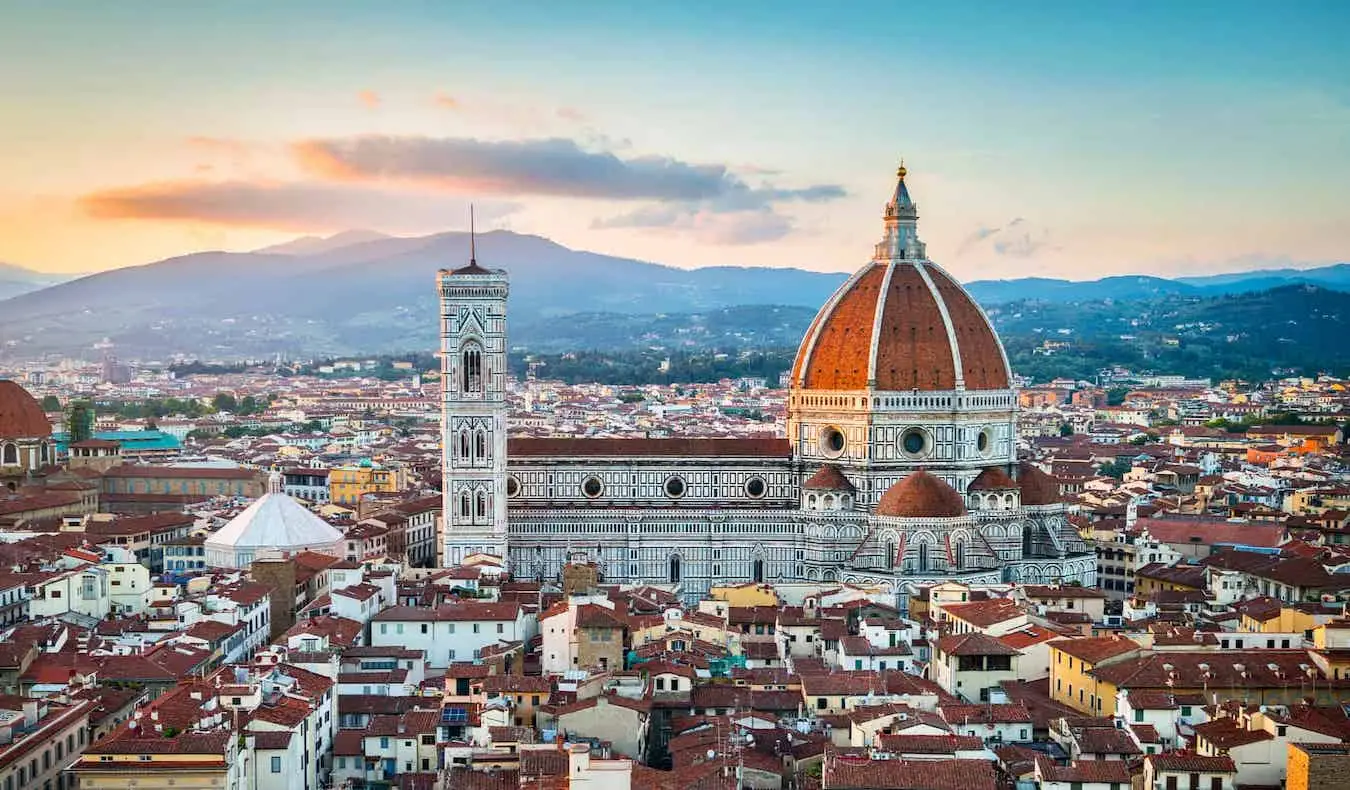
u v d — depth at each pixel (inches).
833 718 7140.8
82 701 7549.2
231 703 7066.9
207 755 6338.6
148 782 6333.7
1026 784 6456.7
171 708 6983.3
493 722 7150.6
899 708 7170.3
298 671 7672.2
